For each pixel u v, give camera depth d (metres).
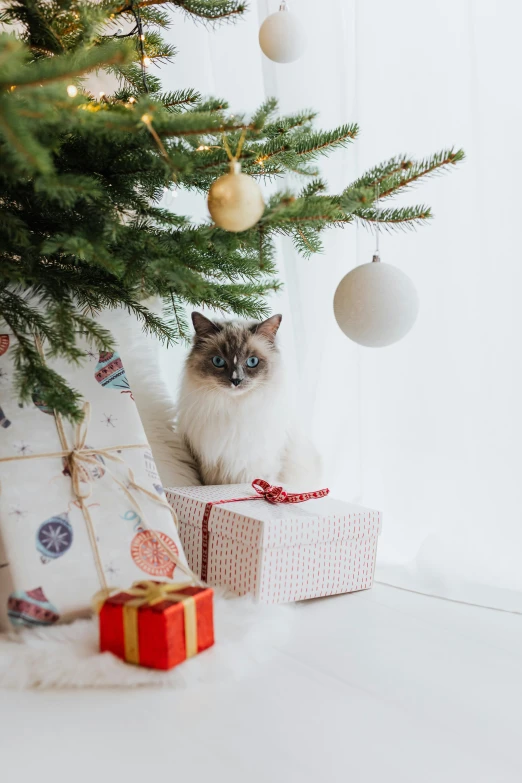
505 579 1.25
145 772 0.70
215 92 1.67
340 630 1.08
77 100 0.88
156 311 1.57
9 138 0.73
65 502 1.06
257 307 1.30
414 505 1.41
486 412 1.30
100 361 1.19
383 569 1.35
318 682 0.90
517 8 1.21
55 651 0.91
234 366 1.37
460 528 1.32
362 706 0.84
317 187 1.12
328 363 1.58
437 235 1.34
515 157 1.24
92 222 1.03
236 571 1.15
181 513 1.26
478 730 0.79
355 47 1.40
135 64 1.27
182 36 1.72
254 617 1.04
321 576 1.19
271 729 0.78
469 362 1.33
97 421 1.14
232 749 0.74
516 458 1.28
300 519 1.14
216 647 0.95
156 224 1.24
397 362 1.43
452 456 1.35
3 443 1.06
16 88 0.80
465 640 1.05
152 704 0.83
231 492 1.31
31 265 1.06
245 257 1.25
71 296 1.18
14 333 1.05
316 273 1.53
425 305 1.37
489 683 0.91
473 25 1.24
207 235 1.04
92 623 0.98
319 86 1.47
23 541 1.01
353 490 1.58
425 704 0.85
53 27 1.06
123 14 1.24
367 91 1.38
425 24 1.31
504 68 1.23
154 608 0.88
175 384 1.83
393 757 0.73
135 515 1.09
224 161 1.04
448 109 1.32
